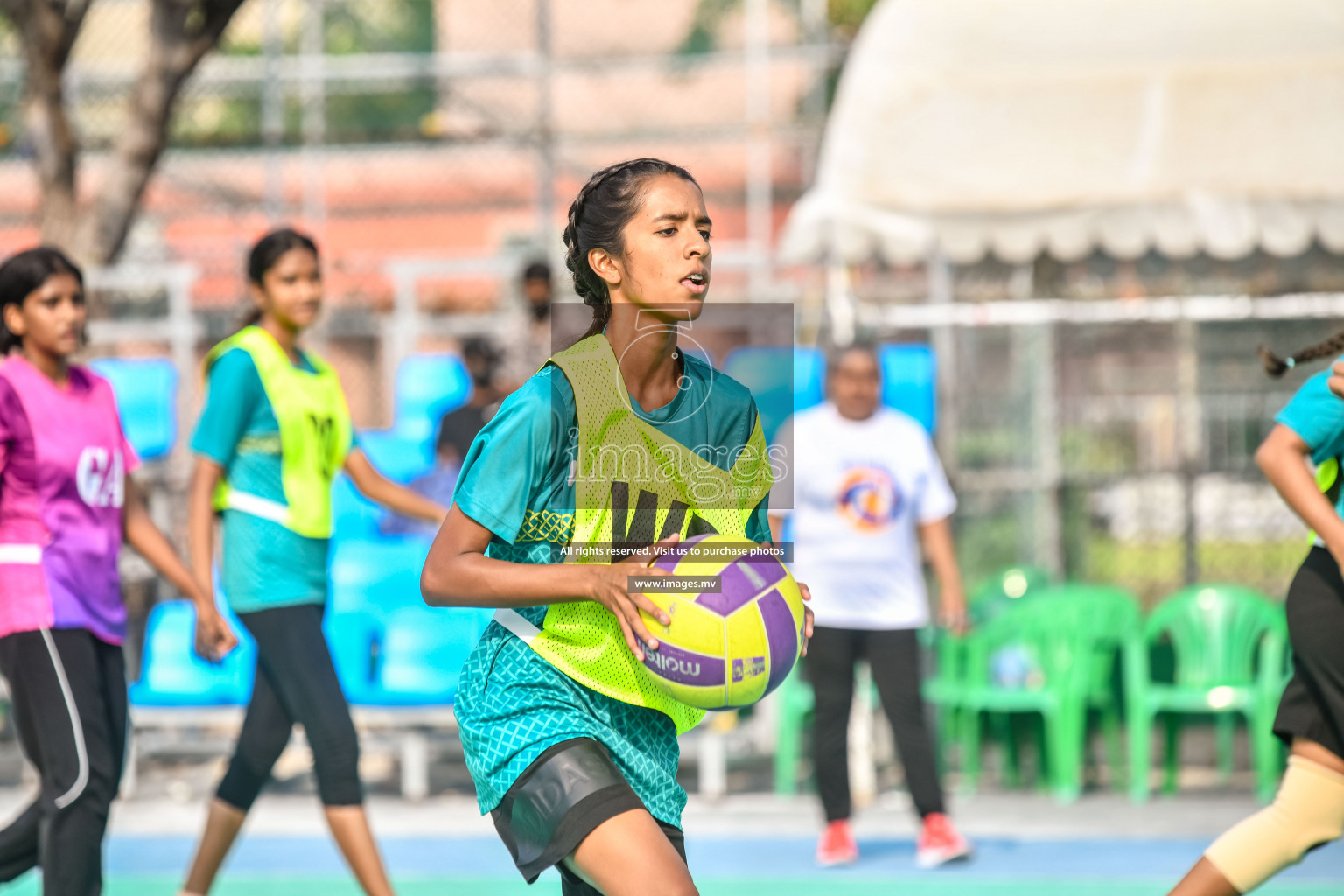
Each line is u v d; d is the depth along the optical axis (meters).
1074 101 23.20
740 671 7.89
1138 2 23.45
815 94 36.91
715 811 20.98
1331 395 10.61
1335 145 23.09
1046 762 22.19
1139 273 29.38
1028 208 23.45
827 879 17.20
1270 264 29.28
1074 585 24.73
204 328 26.41
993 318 22.70
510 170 43.44
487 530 7.96
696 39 47.81
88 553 12.72
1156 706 21.19
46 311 12.81
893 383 22.80
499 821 8.17
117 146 26.27
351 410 31.98
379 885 13.97
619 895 7.53
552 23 46.28
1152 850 18.52
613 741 8.16
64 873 12.06
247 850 18.91
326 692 14.11
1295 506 10.55
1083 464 25.36
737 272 31.50
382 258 34.84
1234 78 23.05
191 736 24.12
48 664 12.30
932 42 23.42
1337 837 10.58
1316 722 10.59
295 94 39.19
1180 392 25.56
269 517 14.27
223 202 38.97
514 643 8.30
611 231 8.09
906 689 18.12
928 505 18.81
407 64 36.22
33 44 25.58
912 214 23.56
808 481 18.45
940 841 17.81
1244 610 21.42
